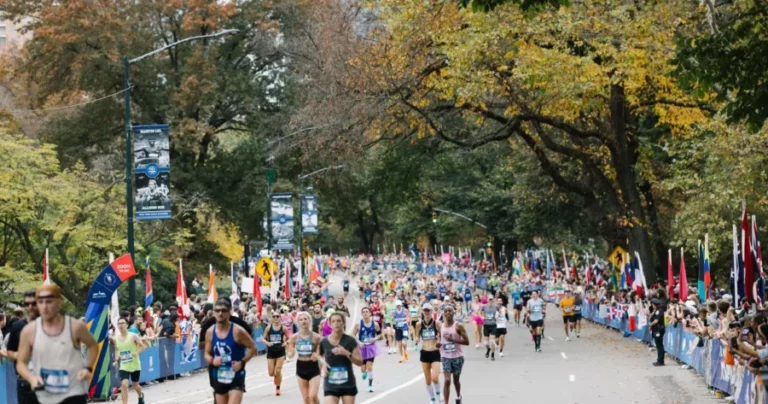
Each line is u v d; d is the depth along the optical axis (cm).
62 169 6738
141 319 3203
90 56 6525
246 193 7112
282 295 5850
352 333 2831
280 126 6956
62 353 1256
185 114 6931
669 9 3800
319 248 16162
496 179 10006
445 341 2400
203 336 1719
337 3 4956
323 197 7862
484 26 4053
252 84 7100
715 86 2620
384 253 16388
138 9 6800
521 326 6122
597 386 2862
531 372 3325
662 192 6500
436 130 4803
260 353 4644
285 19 7250
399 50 4419
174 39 7150
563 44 4069
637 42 3912
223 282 8981
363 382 3148
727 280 6319
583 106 4441
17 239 4794
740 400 2289
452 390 2812
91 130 6888
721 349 2595
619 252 5509
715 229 4669
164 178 3262
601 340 4778
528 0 2272
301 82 6812
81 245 4844
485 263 10244
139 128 3262
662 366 3459
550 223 7612
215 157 7362
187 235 5822
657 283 4566
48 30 6425
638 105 4962
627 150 5078
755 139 3844
